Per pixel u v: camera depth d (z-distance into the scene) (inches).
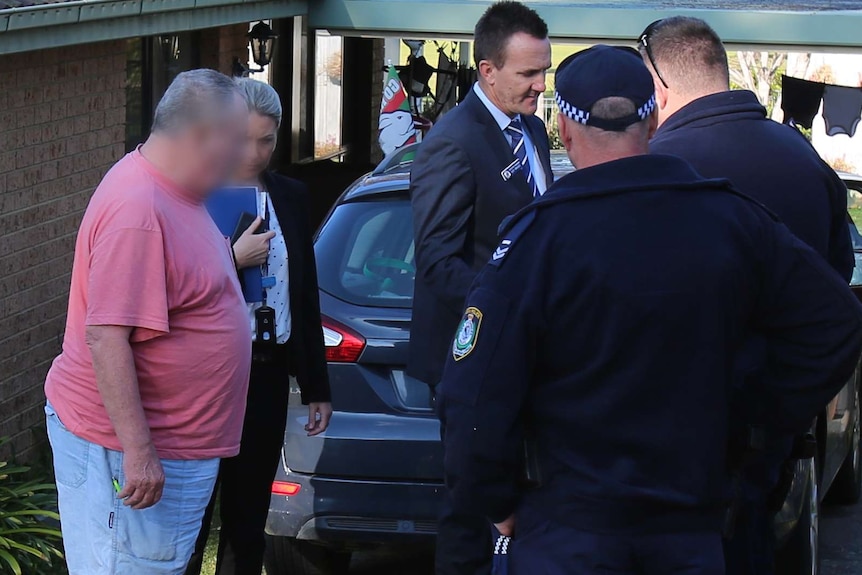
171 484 166.9
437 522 209.5
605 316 127.9
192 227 164.1
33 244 328.5
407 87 653.3
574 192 131.2
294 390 227.6
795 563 208.5
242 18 436.5
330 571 246.8
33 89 323.9
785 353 138.0
